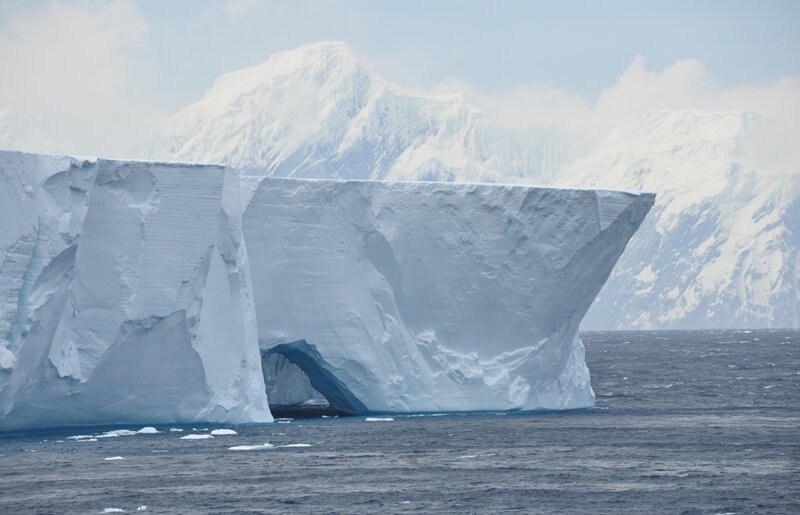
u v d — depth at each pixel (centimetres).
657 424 16825
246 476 12512
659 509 11075
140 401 15312
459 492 11781
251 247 16538
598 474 12700
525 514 10888
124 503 11275
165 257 15075
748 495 11625
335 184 16762
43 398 14625
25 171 13888
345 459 13562
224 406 15575
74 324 14738
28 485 12025
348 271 16812
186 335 15212
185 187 15175
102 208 14850
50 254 14012
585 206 16825
